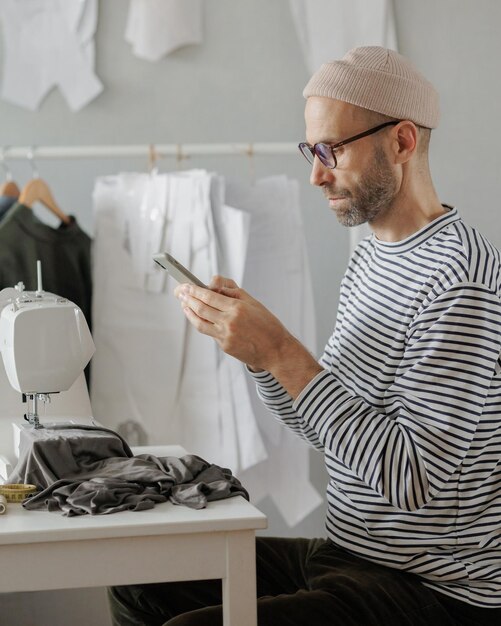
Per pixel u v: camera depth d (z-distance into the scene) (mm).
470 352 1534
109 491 1429
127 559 1365
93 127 2959
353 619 1533
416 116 1675
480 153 3113
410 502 1507
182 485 1504
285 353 1577
